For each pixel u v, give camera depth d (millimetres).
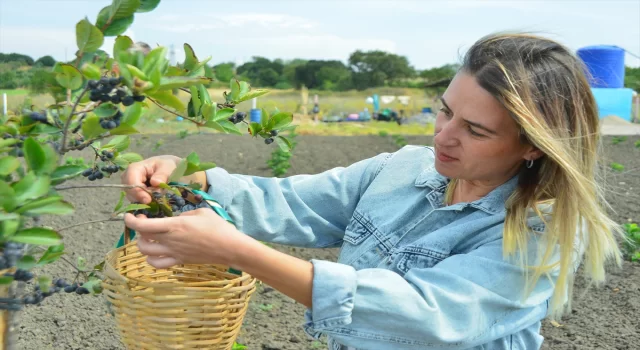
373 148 12898
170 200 1746
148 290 1679
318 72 53656
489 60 1694
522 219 1776
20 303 1535
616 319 3945
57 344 3551
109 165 1771
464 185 2020
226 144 12867
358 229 2115
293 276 1592
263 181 2211
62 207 1265
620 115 18562
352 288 1605
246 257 1543
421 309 1644
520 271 1770
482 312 1745
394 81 56281
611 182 7934
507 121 1703
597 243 1762
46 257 1424
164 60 1295
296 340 3746
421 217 2043
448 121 1794
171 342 1699
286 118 1816
